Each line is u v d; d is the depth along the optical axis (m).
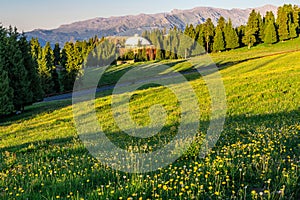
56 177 8.88
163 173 8.34
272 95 28.59
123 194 6.72
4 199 7.16
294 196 6.21
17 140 23.64
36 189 8.12
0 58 39.34
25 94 42.62
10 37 42.53
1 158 14.09
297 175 6.97
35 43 73.75
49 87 67.50
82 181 8.30
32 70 46.91
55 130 26.02
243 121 19.56
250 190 6.65
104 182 8.18
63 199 6.98
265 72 41.56
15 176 9.43
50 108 40.25
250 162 8.38
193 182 7.09
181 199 6.32
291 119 17.61
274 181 6.95
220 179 6.91
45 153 14.01
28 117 35.69
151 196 6.69
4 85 38.25
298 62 49.34
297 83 31.77
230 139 12.71
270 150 9.31
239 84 34.28
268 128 13.54
